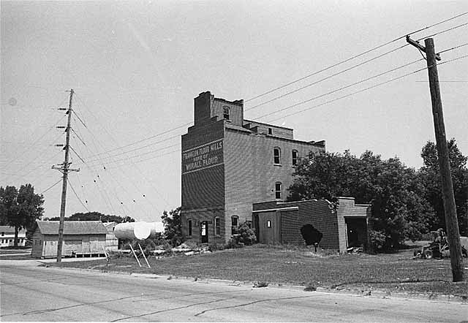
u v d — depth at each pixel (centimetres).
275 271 2066
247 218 4247
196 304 1158
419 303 1138
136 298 1303
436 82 1548
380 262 2495
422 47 1580
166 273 2217
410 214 4041
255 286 1617
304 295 1334
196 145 4647
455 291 1234
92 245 5900
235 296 1323
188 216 4666
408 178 4166
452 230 1455
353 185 4103
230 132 4309
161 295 1373
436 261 2431
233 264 2595
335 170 4250
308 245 3662
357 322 881
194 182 4616
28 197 10238
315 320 907
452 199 1476
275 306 1106
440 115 1525
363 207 3612
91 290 1548
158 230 4503
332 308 1065
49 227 5688
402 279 1562
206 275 1992
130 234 4159
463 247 2791
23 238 13325
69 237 5734
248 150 4428
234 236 4053
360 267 2150
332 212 3425
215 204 4262
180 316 973
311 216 3609
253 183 4391
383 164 4003
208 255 3381
